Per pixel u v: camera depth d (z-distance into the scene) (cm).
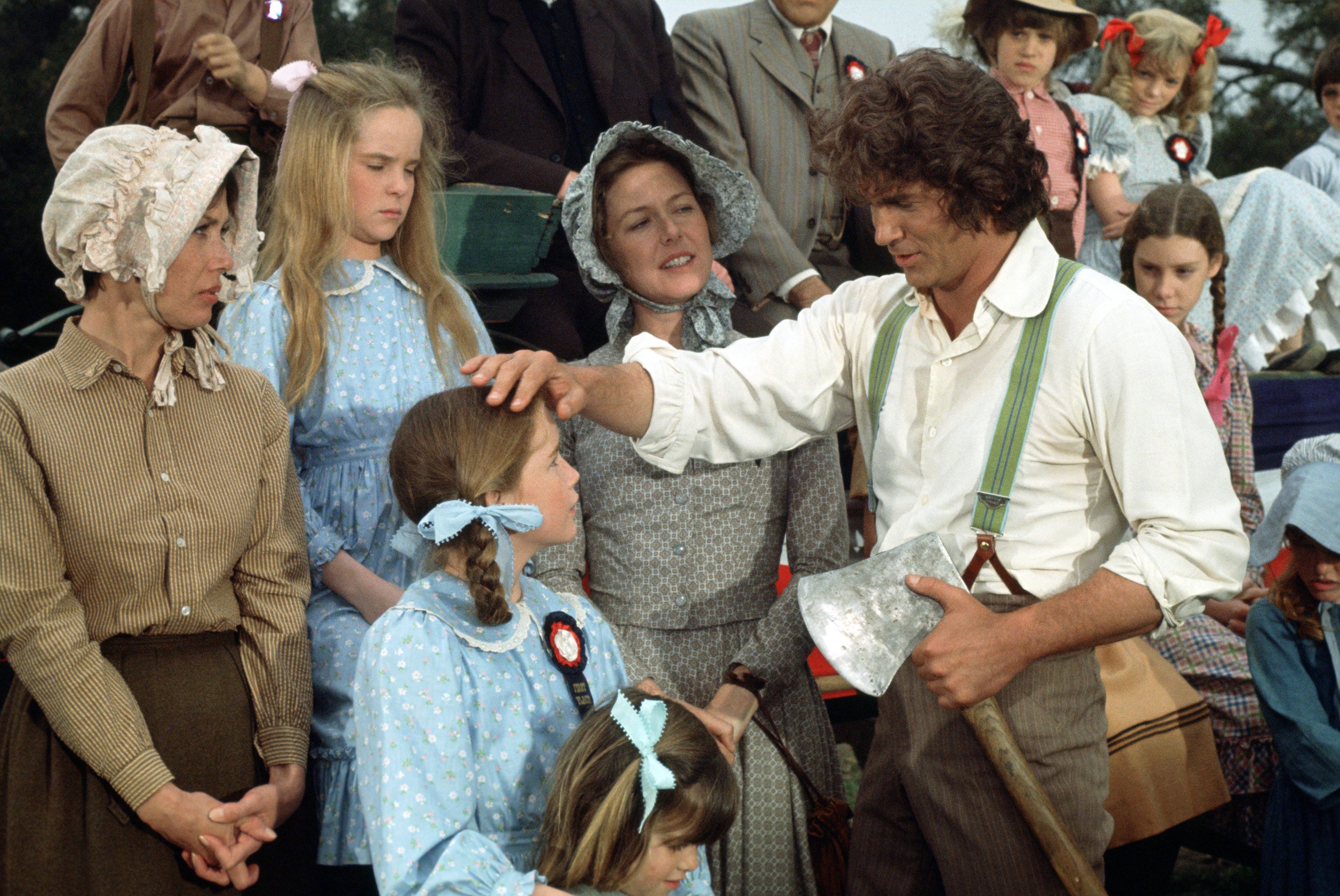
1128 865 386
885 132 229
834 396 279
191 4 431
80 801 240
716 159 338
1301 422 566
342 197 306
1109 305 236
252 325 299
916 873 271
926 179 230
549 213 396
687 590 312
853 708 408
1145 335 232
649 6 477
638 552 314
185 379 258
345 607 291
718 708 297
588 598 321
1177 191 443
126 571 244
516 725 224
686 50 500
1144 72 626
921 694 255
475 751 218
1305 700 358
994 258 244
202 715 250
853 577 243
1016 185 234
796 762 307
